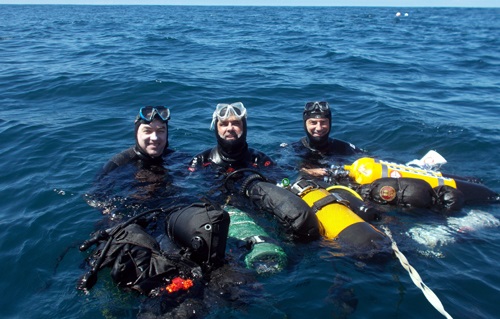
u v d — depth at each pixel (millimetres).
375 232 3408
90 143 5988
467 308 2811
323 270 3162
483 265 3275
